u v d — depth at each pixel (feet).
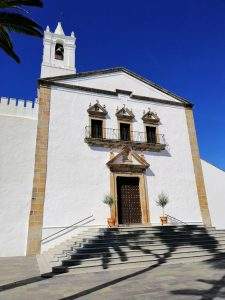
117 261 35.73
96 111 63.62
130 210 59.98
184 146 70.44
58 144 57.52
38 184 52.75
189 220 62.80
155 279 27.25
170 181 64.80
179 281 26.03
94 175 58.13
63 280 27.78
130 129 66.03
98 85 67.97
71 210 53.57
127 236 44.27
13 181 52.31
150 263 36.22
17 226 49.67
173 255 39.63
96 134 62.90
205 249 42.78
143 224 58.18
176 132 71.20
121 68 72.64
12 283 26.66
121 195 60.44
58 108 60.80
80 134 60.44
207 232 51.60
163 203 59.52
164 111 72.49
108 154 61.31
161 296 21.02
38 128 57.00
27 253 47.85
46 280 27.94
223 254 41.68
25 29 37.09
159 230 48.70
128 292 22.58
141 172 62.54
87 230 51.19
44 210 51.52
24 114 59.16
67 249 41.37
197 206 64.95
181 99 76.48
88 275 30.14
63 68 73.61
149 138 68.18
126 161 62.08
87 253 36.76
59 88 62.85
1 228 48.67
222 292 21.43
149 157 65.16
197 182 67.31
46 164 54.85
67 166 56.49
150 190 62.08
